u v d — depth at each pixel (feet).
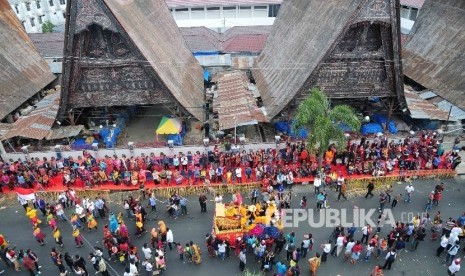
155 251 81.71
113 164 103.55
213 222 88.22
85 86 114.93
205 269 79.10
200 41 184.44
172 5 215.72
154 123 138.00
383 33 107.76
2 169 102.17
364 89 117.80
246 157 107.04
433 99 131.44
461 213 92.48
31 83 141.90
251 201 97.66
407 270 78.18
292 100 114.62
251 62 169.27
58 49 180.14
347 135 112.16
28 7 235.61
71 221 87.10
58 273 78.23
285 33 147.74
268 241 79.87
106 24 103.19
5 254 78.64
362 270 78.18
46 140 119.44
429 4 158.10
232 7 220.23
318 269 78.18
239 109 123.65
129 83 115.65
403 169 104.88
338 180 96.78
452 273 74.69
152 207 94.58
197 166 104.88
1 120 123.75
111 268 78.79
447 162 105.40
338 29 107.96
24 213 95.40
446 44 140.97
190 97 126.52
